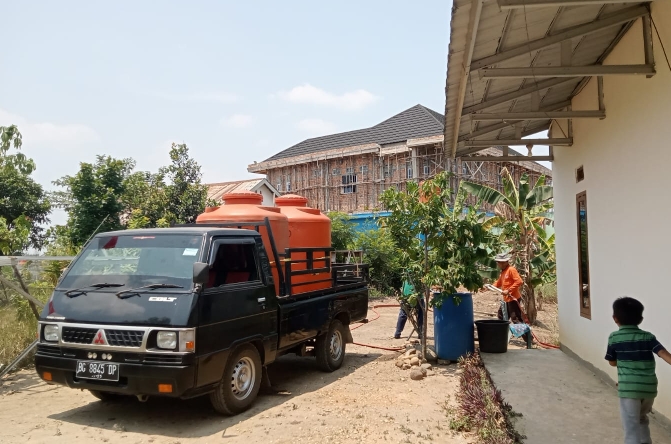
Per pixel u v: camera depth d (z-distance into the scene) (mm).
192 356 5266
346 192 28438
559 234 9461
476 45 5035
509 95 6828
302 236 8805
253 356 6336
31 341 8461
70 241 14352
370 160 27562
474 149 9062
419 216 8594
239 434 5375
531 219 14266
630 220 5965
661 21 4973
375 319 14273
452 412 5984
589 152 7449
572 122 8375
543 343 10508
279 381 7742
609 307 6730
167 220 15602
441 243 8477
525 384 6934
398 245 8961
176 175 17125
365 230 22672
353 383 7594
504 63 5996
